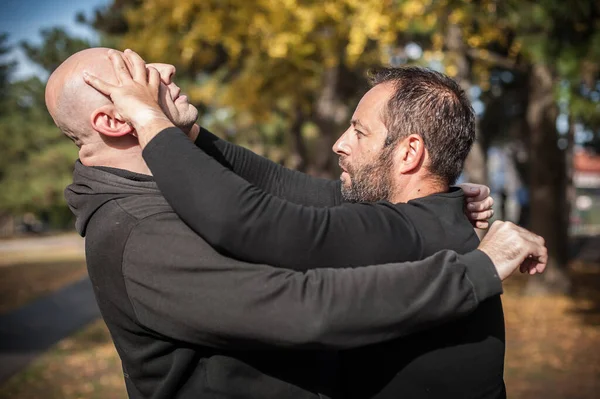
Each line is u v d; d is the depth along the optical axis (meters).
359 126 1.75
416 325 1.44
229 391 1.51
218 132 23.30
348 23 9.63
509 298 11.63
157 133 1.50
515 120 20.03
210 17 10.46
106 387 6.62
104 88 1.58
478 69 11.82
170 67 1.74
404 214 1.61
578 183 36.34
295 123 17.17
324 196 2.21
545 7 6.07
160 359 1.55
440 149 1.70
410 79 1.74
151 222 1.50
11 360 7.95
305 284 1.41
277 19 9.66
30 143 35.97
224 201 1.40
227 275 1.42
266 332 1.39
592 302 10.92
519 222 24.52
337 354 1.72
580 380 6.30
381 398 1.60
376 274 1.43
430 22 8.85
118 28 19.27
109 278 1.55
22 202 35.19
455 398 1.59
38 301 13.44
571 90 8.38
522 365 6.99
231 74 14.70
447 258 1.50
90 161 1.65
